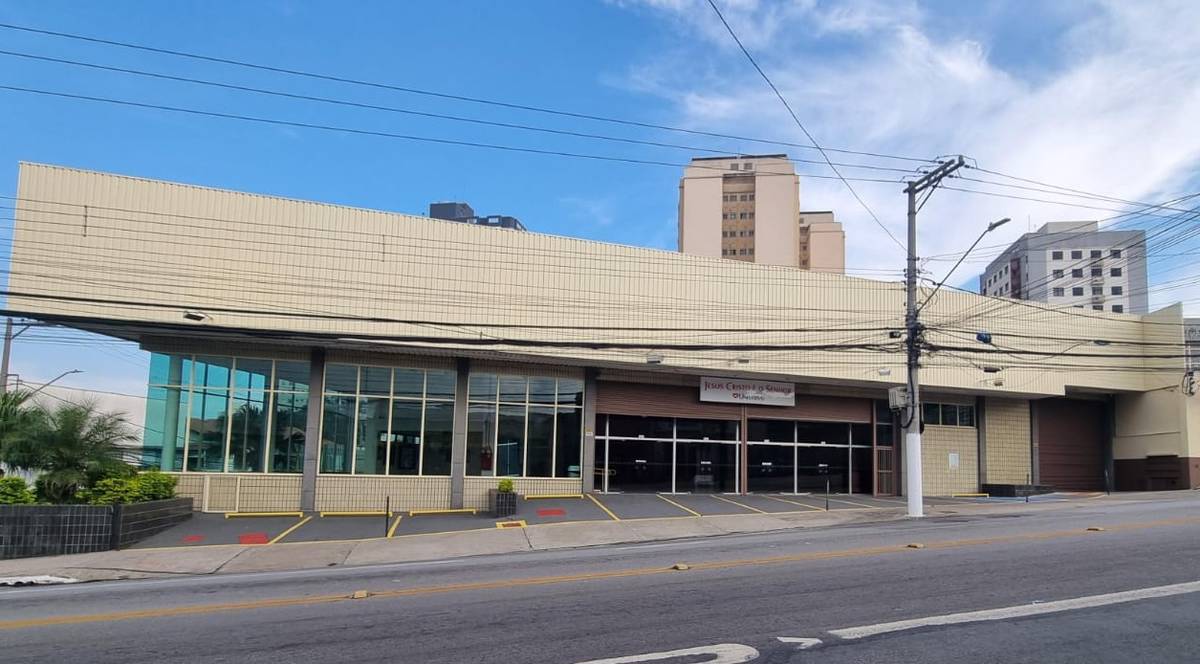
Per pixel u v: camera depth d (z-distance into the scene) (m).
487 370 27.12
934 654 7.64
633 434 29.86
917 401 24.58
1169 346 37.28
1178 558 12.59
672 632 8.61
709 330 28.05
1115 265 102.31
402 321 23.58
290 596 11.43
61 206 22.28
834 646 7.94
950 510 26.14
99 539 17.69
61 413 19.41
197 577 14.76
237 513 23.78
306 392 25.19
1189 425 36.31
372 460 25.56
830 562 13.22
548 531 20.83
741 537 19.25
